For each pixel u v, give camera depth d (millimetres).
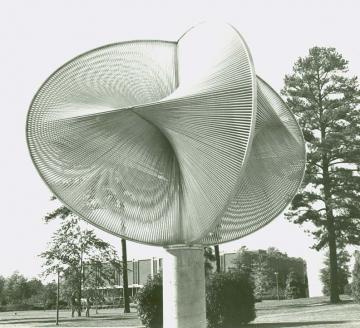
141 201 15445
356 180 35906
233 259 81688
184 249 14617
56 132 15484
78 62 15211
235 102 12914
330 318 22250
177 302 14266
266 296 81312
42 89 15234
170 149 15148
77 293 33906
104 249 33875
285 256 87750
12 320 40156
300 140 16188
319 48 38562
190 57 14680
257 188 15797
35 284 93000
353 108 37938
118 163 15539
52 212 33594
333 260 36312
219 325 20219
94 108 15344
